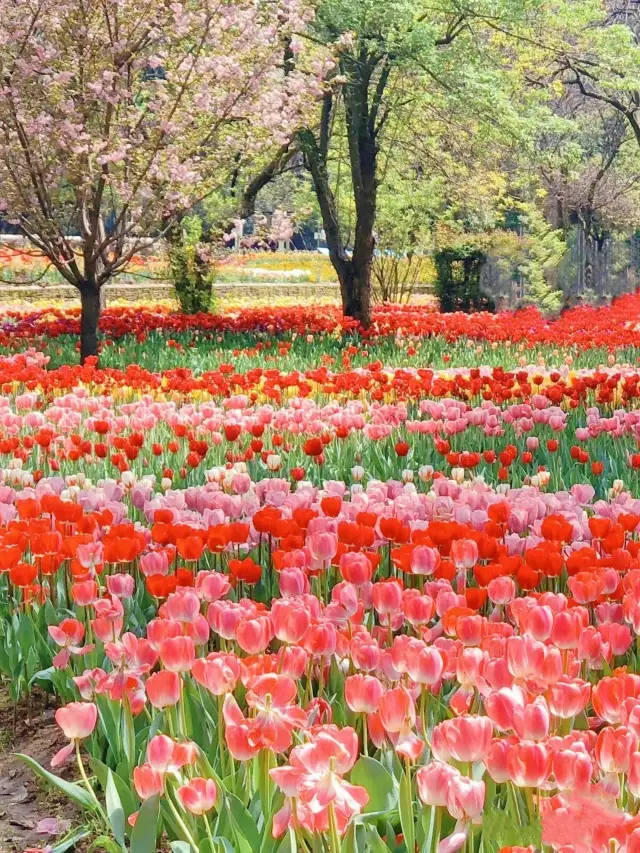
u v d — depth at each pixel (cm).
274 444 779
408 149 2483
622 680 275
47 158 1367
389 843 283
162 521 504
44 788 387
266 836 272
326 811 241
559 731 293
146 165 1382
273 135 1527
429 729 326
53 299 2706
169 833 314
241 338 1778
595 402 1021
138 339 1633
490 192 2917
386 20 1719
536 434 872
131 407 951
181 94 1366
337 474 750
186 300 2405
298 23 1456
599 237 4178
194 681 357
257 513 481
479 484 618
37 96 1329
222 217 2244
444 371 1370
